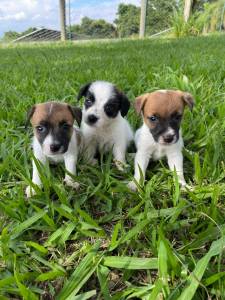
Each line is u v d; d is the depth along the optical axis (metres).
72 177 0.37
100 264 0.27
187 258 0.26
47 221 0.31
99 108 0.46
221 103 0.55
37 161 0.36
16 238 0.30
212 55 0.98
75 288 0.25
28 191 0.37
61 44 2.05
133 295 0.24
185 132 0.48
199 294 0.24
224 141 0.44
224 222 0.30
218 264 0.25
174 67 0.82
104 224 0.32
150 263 0.26
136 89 0.66
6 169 0.39
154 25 3.88
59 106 0.40
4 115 0.55
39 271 0.27
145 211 0.30
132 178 0.37
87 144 0.46
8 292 0.25
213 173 0.37
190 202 0.33
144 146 0.42
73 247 0.30
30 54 1.39
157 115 0.40
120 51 1.33
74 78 0.78
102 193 0.35
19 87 0.71
